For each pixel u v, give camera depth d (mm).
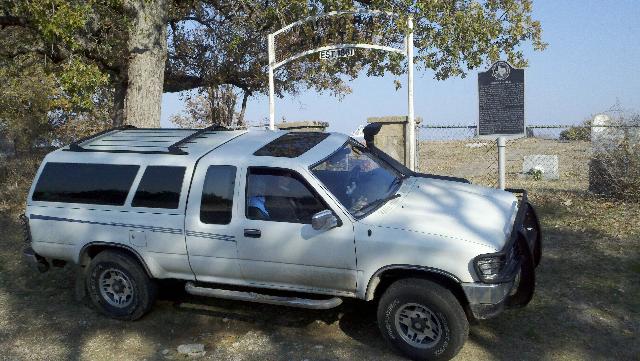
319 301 4777
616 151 9461
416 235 4434
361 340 4992
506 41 14266
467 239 4316
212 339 5195
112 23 12992
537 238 5480
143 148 5820
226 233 5066
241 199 5047
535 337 4848
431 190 5352
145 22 11852
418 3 12695
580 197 9906
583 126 10086
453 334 4316
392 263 4461
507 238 4449
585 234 7668
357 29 15203
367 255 4547
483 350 4652
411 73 11023
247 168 5094
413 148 11141
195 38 18391
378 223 4590
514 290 4789
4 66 13812
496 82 8727
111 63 13852
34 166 14719
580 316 5199
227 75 18328
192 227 5215
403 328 4586
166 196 5387
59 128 17984
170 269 5434
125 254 5613
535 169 13477
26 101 15078
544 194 10516
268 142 5570
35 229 5918
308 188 4828
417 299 4402
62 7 9656
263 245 4918
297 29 15820
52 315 5938
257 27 16094
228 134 6043
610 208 8922
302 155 5105
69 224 5754
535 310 5375
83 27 11133
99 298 5770
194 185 5273
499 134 8820
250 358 4766
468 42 13359
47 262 6078
